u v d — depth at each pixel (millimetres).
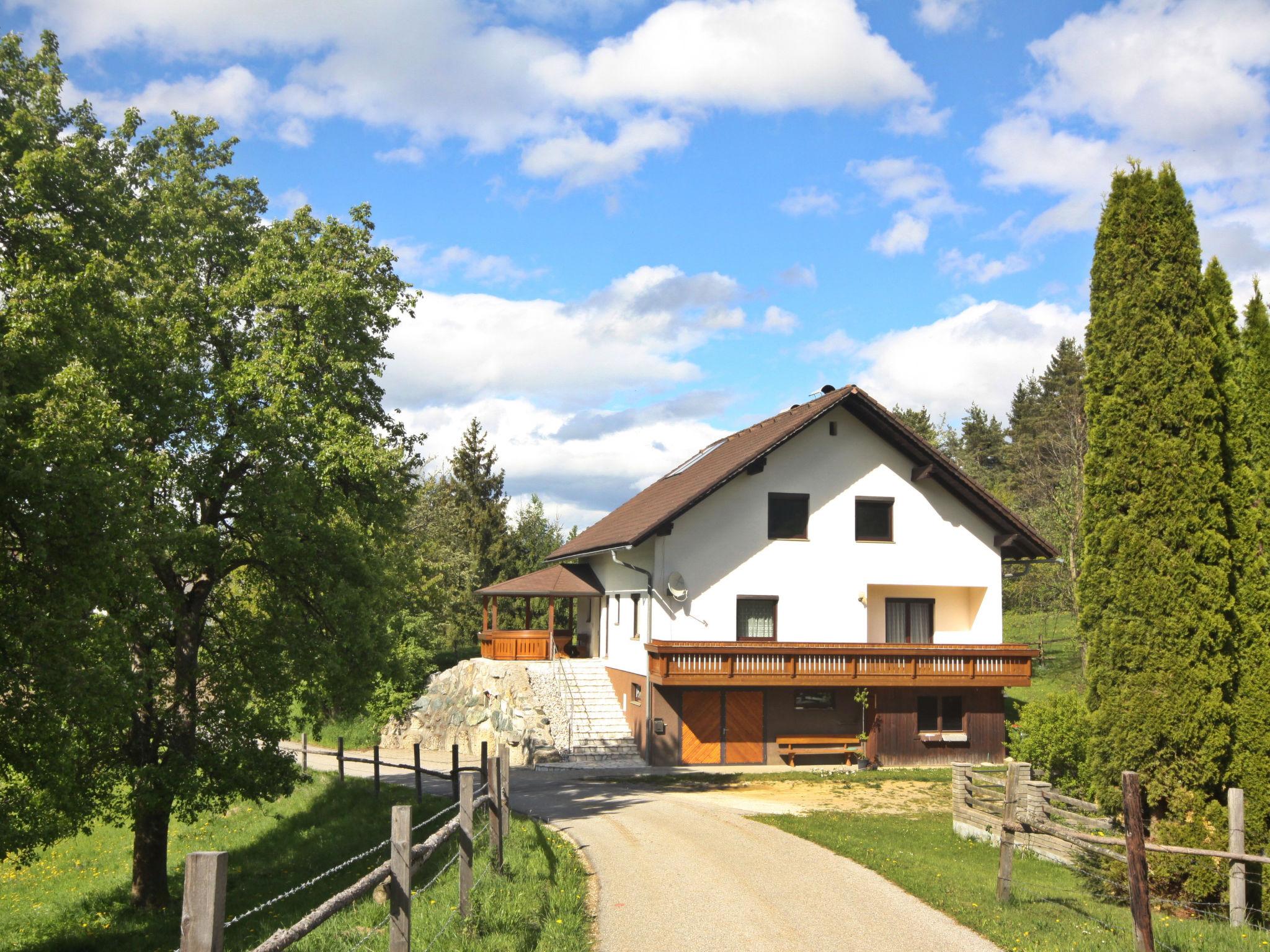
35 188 15938
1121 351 13648
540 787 24234
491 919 9656
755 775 26812
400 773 28469
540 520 66438
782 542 29906
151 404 17297
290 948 8742
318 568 20109
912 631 31609
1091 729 13758
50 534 13188
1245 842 12117
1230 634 12703
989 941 10070
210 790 18359
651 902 11461
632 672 30938
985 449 84938
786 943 9844
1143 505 13133
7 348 13461
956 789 18406
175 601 18297
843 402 30125
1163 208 13586
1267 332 13664
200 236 20109
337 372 19688
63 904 19172
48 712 13078
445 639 50062
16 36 17828
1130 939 10016
